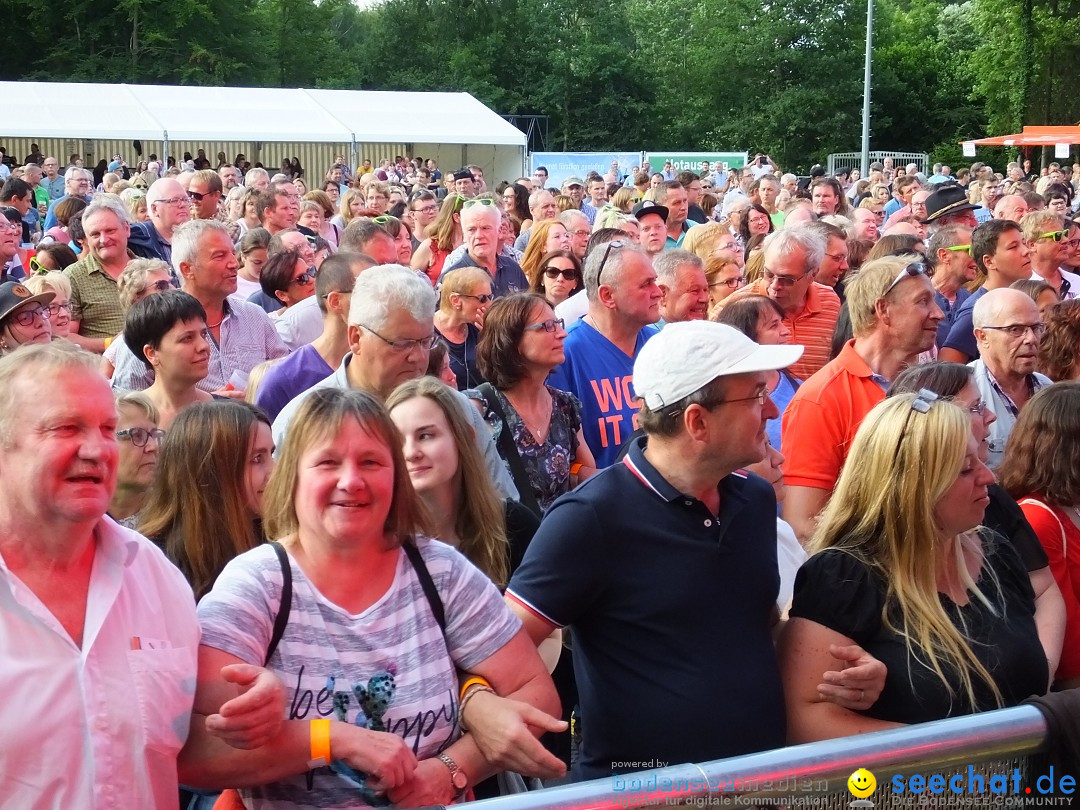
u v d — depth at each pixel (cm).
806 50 5638
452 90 6059
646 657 287
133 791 231
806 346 649
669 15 6297
